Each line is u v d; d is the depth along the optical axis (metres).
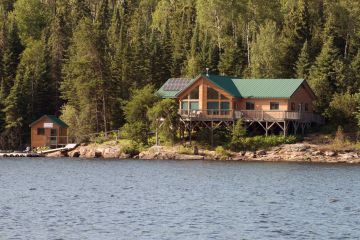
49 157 190.88
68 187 110.44
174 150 177.25
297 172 137.62
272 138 174.25
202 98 182.50
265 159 169.12
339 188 110.44
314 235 71.00
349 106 184.00
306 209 86.94
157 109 177.00
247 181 120.00
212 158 172.38
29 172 139.62
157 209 85.81
